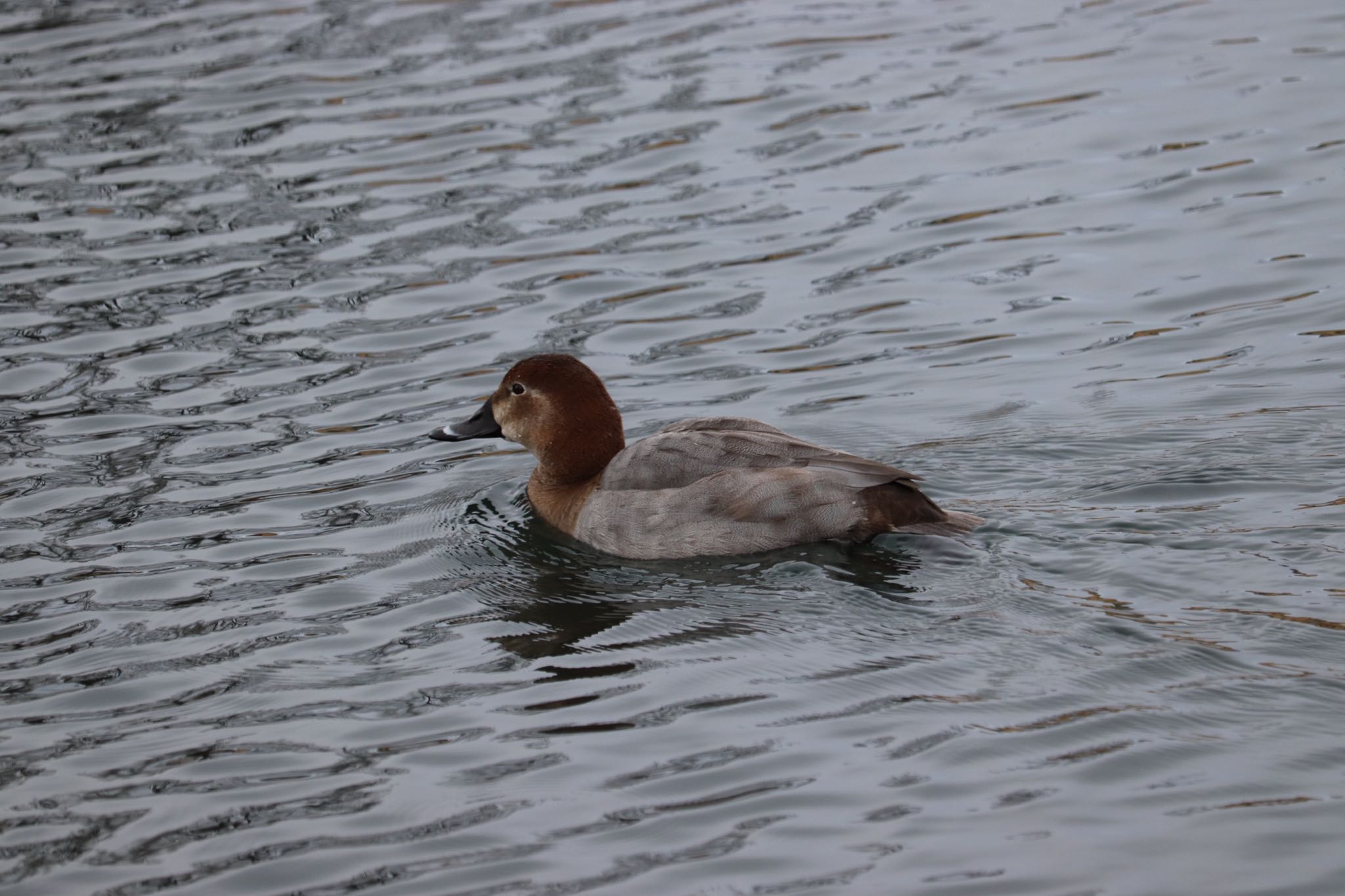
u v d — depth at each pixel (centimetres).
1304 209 1652
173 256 1712
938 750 840
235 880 771
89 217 1803
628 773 842
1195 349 1405
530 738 886
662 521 1129
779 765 838
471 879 760
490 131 1978
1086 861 739
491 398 1246
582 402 1209
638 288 1614
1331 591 968
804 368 1443
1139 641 930
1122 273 1573
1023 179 1788
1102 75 2042
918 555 1071
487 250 1703
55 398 1441
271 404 1424
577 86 2095
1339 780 783
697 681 938
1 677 994
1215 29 2164
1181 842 746
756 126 1959
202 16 2414
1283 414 1248
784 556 1096
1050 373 1392
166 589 1112
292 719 927
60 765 888
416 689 955
